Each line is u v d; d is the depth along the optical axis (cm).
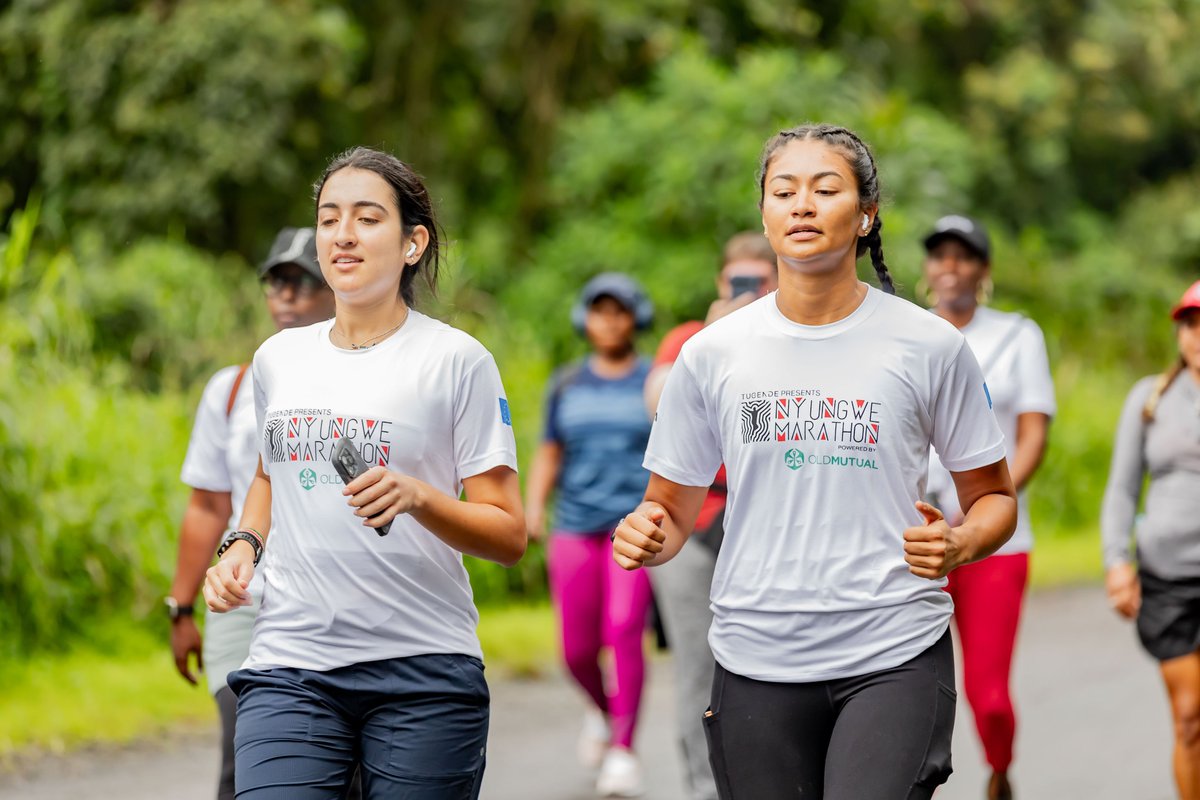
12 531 2583
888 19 7062
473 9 5841
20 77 5081
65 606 2638
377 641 1002
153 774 1980
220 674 1289
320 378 1023
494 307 4816
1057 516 5428
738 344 1030
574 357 5022
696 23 6297
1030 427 1728
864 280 1177
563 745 2259
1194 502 1642
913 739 977
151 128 4922
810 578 1004
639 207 5162
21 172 5206
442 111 5959
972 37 8156
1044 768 2114
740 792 1030
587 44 6056
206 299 3959
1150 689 2714
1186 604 1641
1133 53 8575
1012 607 1670
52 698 2353
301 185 5222
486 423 1025
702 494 1091
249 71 4978
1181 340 1669
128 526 2744
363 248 1022
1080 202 8662
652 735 2333
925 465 1026
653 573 1619
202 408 1381
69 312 3073
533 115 6031
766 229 1025
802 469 1003
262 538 1088
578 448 2095
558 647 2981
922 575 945
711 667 1583
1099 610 3775
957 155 5688
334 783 996
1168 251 8544
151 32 4938
